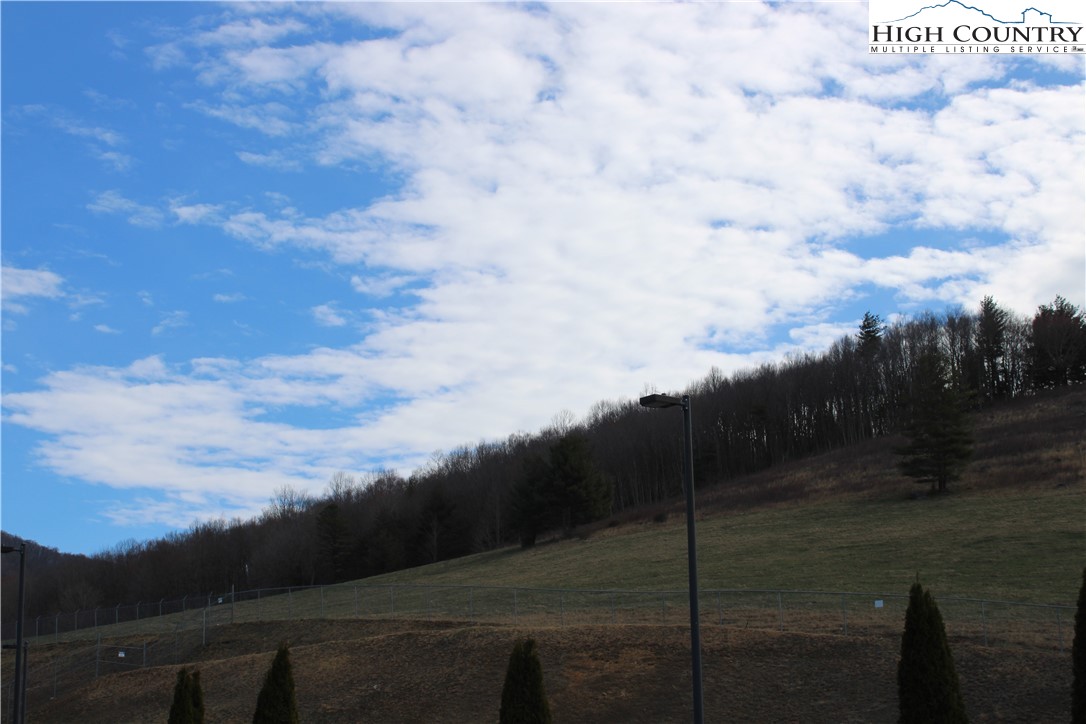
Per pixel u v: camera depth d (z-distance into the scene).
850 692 38.53
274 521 155.62
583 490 104.38
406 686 47.06
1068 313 141.38
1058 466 84.56
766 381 152.75
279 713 36.50
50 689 60.88
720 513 96.81
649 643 46.34
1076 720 28.25
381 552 121.06
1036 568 56.28
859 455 115.62
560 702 42.16
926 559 62.41
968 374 139.25
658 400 23.14
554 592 68.25
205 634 66.19
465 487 145.12
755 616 50.56
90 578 140.62
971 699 35.91
